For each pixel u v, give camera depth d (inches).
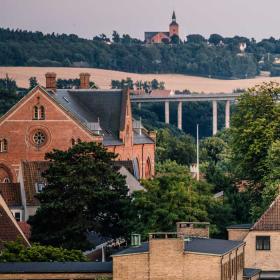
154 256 7741.1
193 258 7741.1
